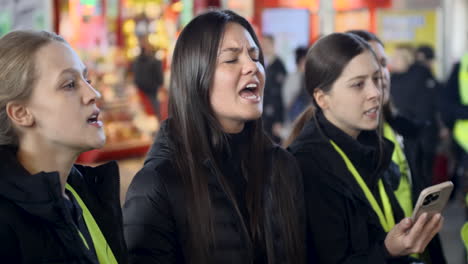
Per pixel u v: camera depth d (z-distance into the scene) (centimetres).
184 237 167
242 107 169
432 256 233
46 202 126
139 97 677
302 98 641
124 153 649
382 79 220
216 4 729
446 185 185
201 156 168
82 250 131
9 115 132
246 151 181
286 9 999
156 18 697
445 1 990
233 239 167
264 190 177
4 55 131
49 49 134
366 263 194
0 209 123
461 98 425
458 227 538
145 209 165
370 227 209
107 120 643
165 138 173
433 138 612
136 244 165
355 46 213
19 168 128
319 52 218
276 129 653
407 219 187
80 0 611
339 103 214
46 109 132
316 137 216
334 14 1026
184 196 166
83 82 138
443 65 970
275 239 176
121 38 670
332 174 207
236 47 169
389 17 955
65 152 137
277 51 1005
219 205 168
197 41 169
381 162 223
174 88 174
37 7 561
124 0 668
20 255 124
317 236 203
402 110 632
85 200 150
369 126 214
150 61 680
